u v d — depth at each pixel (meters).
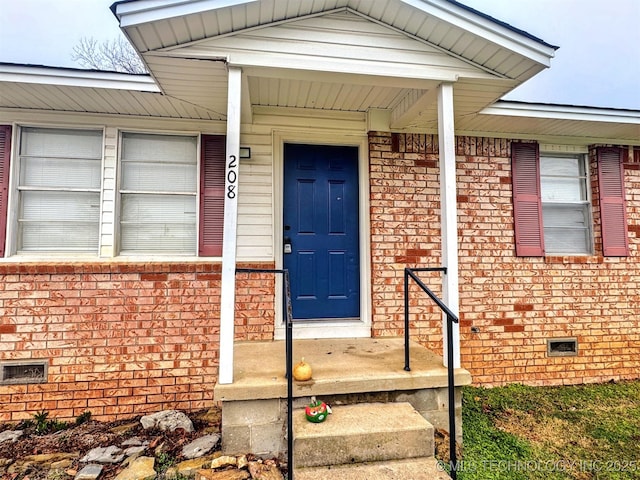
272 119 3.85
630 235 4.46
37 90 3.12
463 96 3.27
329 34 2.71
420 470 2.19
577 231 4.49
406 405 2.63
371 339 3.76
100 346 3.45
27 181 3.57
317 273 3.96
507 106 3.72
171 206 3.78
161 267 3.55
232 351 2.50
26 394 3.34
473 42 2.74
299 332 3.74
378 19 2.75
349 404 2.63
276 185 3.84
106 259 3.54
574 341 4.26
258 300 3.70
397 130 4.00
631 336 4.38
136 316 3.51
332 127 3.94
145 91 3.12
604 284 4.36
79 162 3.65
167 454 2.65
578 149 4.49
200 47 2.55
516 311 4.17
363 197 3.97
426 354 3.21
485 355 4.09
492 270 4.16
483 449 2.77
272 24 2.61
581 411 3.50
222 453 2.47
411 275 2.83
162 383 3.52
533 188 4.31
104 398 3.43
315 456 2.21
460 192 4.17
